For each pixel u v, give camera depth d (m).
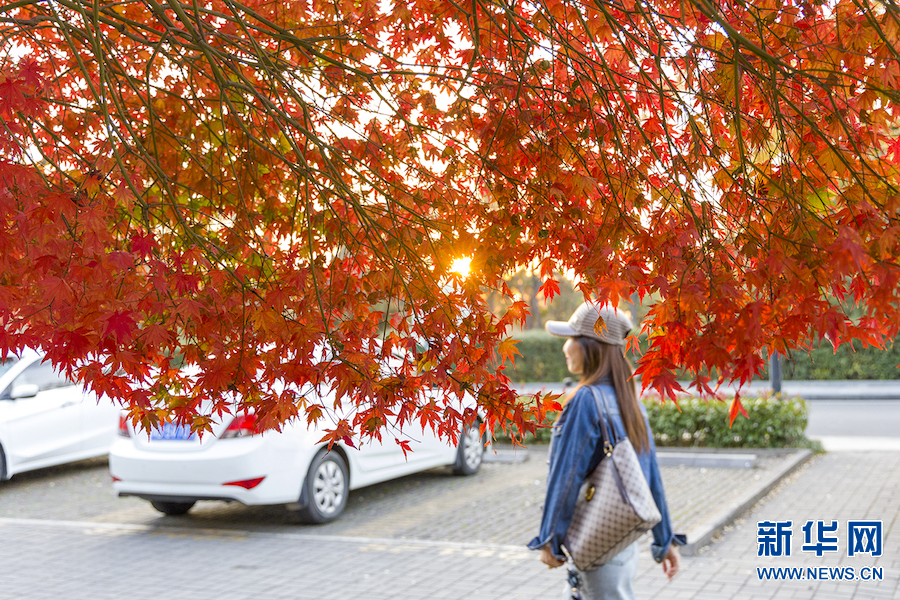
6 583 5.79
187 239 3.02
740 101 2.53
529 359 24.92
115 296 2.29
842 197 2.16
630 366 3.21
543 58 2.78
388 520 7.82
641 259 2.46
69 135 3.49
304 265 2.98
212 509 8.45
